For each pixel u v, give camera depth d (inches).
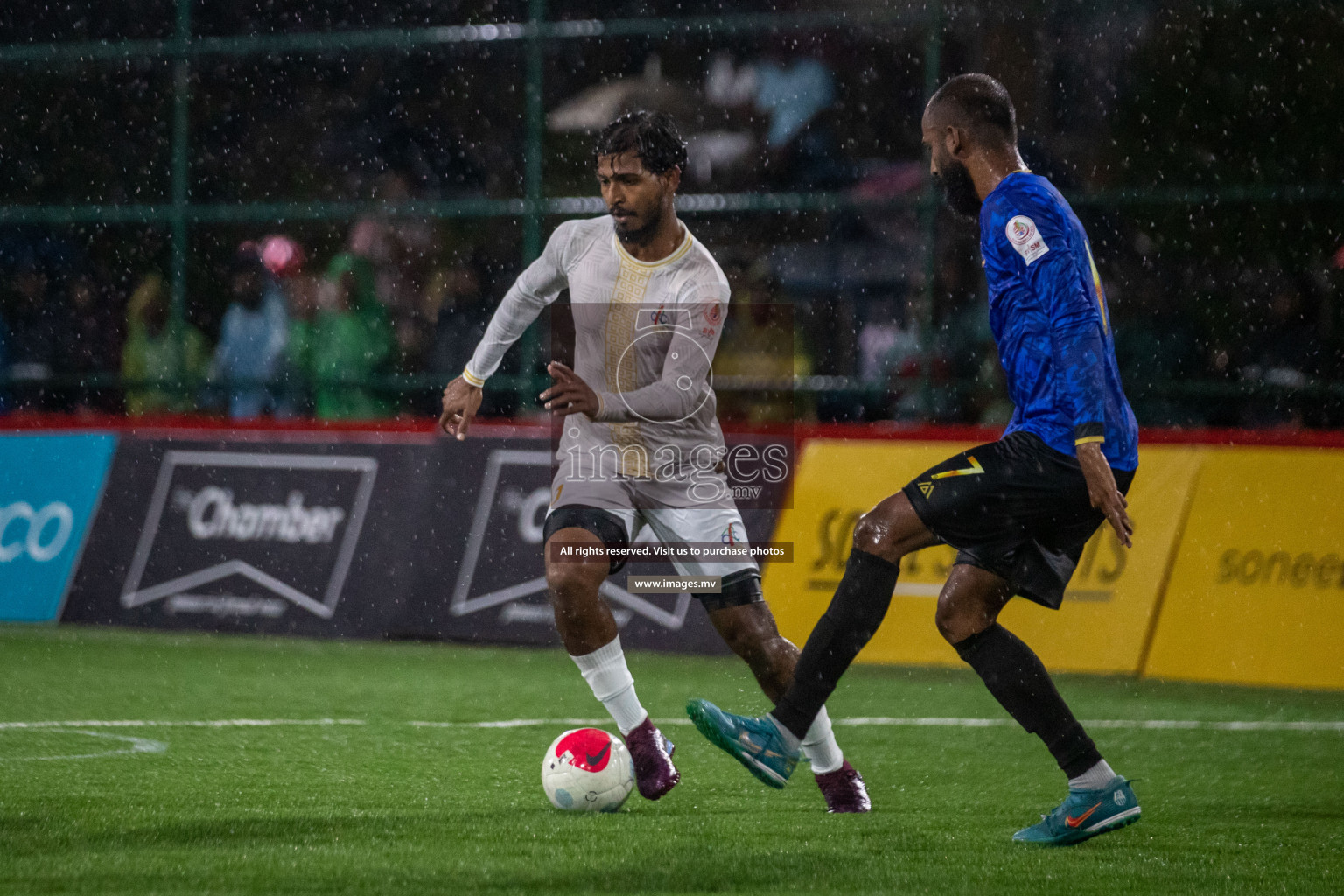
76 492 1530.5
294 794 693.9
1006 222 574.6
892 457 1314.0
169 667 1217.4
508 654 1315.2
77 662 1242.6
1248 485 1229.1
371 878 511.5
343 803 669.9
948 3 1660.9
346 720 962.7
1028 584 589.3
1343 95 1577.3
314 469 1462.8
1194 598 1217.4
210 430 1510.8
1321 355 1551.4
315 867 527.8
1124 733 965.2
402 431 1465.3
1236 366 1573.6
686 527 655.8
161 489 1503.4
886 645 1278.3
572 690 1113.4
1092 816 582.9
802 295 1624.0
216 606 1453.0
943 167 615.2
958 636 592.7
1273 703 1106.1
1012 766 826.8
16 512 1544.0
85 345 1819.6
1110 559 1250.6
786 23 1524.4
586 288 680.4
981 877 529.3
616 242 679.7
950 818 657.0
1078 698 1122.0
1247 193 1411.2
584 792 646.5
